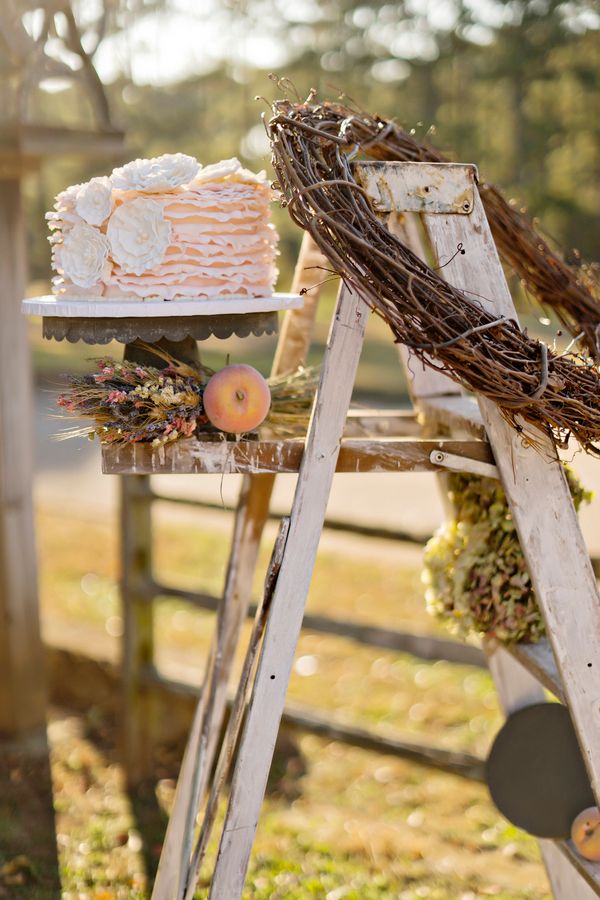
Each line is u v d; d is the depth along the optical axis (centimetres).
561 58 1130
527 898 265
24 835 304
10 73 301
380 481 812
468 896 266
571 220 1202
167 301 167
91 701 402
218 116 1186
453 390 227
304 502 166
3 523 357
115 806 328
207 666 224
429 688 425
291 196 157
